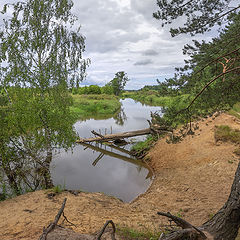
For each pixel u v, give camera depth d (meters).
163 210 7.71
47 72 9.98
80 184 11.40
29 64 9.69
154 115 8.09
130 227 5.50
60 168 13.90
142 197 9.70
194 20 5.77
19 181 9.43
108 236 4.41
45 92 10.09
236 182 3.40
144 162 15.58
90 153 17.80
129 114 41.72
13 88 9.27
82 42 11.19
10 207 6.50
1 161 8.81
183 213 7.29
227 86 6.16
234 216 3.28
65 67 10.58
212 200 7.93
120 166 14.65
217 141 13.51
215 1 5.46
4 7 9.30
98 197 8.45
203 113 6.81
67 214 6.09
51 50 10.41
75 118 10.78
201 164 11.87
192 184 9.91
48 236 3.82
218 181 9.48
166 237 3.17
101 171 13.52
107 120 34.62
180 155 14.12
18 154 9.26
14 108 8.84
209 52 5.88
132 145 20.30
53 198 7.39
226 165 10.73
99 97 58.44
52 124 9.38
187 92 6.53
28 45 9.65
